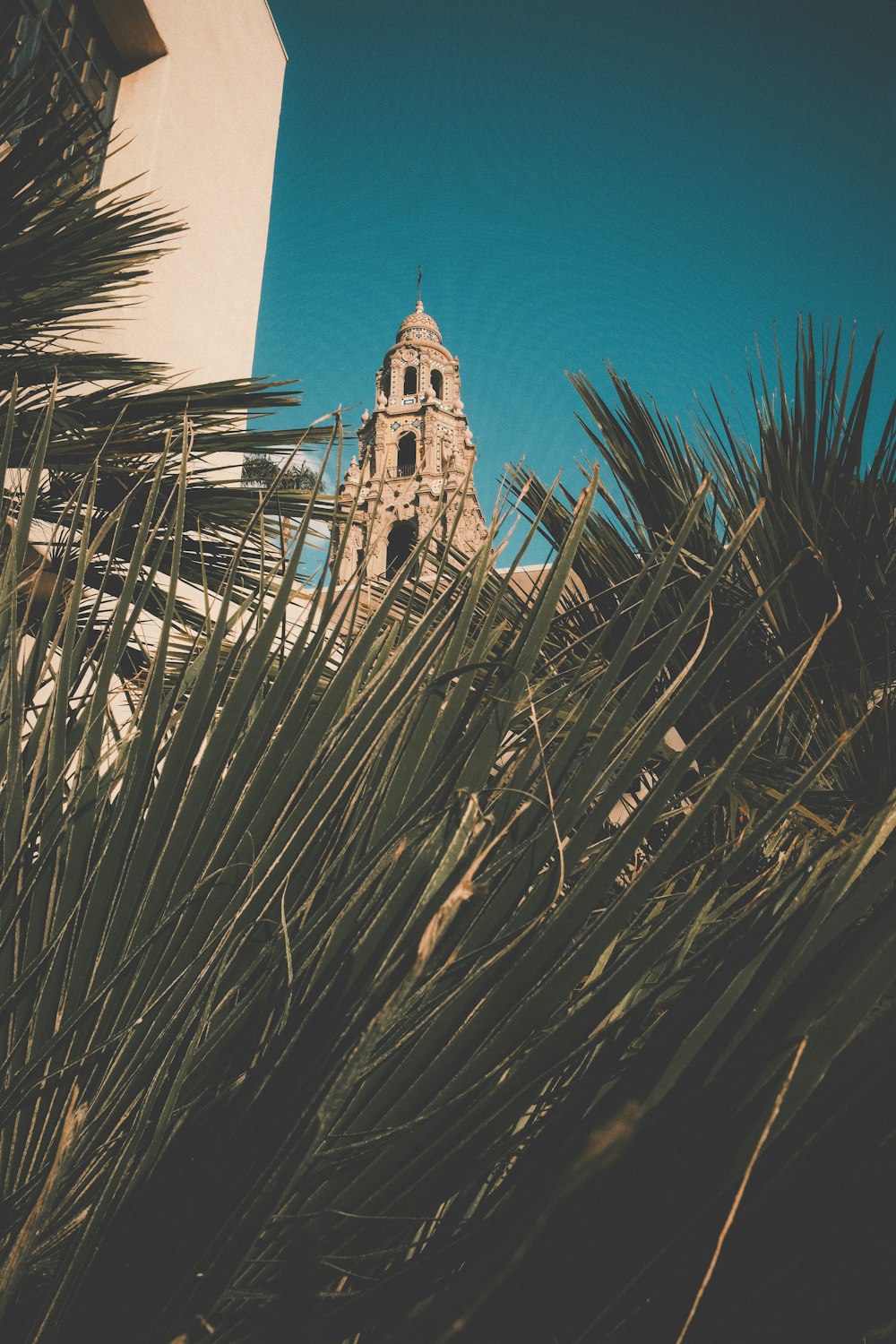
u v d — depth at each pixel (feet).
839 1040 1.87
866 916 2.19
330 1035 2.42
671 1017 2.45
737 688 8.37
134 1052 2.78
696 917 2.74
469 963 2.62
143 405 10.41
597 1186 2.04
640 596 9.03
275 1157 2.11
